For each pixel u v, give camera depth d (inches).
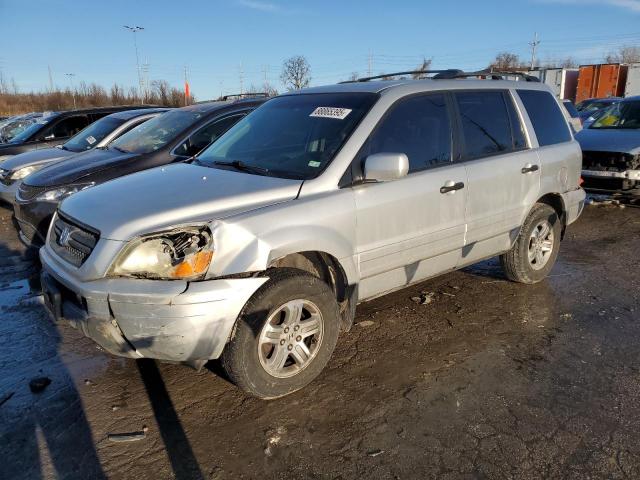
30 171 300.2
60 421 120.0
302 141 146.7
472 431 114.8
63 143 356.5
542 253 199.0
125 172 237.0
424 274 158.6
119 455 108.7
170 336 107.7
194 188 129.0
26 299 192.2
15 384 135.5
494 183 168.1
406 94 151.8
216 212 118.2
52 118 395.2
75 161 254.4
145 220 114.0
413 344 154.9
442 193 152.4
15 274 225.9
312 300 125.7
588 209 344.2
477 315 175.0
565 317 172.7
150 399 128.5
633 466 103.8
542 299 188.4
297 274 123.1
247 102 275.3
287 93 181.5
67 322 122.5
